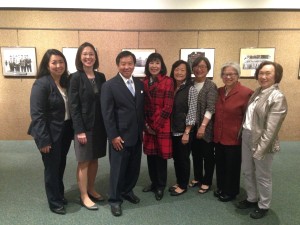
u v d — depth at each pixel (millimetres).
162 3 4250
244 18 4234
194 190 2682
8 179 2898
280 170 3191
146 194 2588
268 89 1985
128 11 4281
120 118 2107
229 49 4340
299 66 4309
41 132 1928
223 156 2420
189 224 2078
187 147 2467
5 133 4562
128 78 2135
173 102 2393
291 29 4219
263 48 4270
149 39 4367
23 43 4352
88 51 2082
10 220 2102
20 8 4230
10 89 4465
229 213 2238
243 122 2191
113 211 2197
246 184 2250
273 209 2297
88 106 2102
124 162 2184
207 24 4285
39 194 2553
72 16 4293
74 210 2268
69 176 3020
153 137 2416
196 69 2459
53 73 2035
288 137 4527
